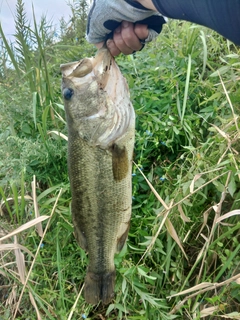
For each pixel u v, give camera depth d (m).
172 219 0.53
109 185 0.43
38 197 0.56
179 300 0.51
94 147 0.42
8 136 0.63
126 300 0.52
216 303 0.49
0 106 0.66
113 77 0.41
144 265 0.53
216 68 0.69
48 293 0.55
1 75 0.83
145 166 0.60
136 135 0.60
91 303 0.48
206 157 0.52
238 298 0.48
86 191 0.44
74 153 0.43
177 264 0.52
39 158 0.61
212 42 0.65
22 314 0.54
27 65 0.71
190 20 0.32
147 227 0.56
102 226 0.45
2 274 0.58
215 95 0.54
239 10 0.27
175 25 0.74
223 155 0.48
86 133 0.42
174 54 0.66
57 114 0.63
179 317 0.51
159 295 0.53
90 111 0.41
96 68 0.41
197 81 0.62
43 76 0.72
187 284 0.52
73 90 0.42
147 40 0.40
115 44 0.40
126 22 0.39
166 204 0.53
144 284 0.51
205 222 0.49
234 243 0.49
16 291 0.56
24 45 0.70
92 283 0.48
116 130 0.41
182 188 0.52
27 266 0.59
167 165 0.61
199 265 0.54
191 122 0.61
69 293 0.55
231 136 0.52
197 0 0.30
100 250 0.47
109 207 0.44
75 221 0.47
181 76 0.64
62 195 0.61
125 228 0.45
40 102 0.68
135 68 0.68
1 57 0.81
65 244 0.57
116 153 0.42
